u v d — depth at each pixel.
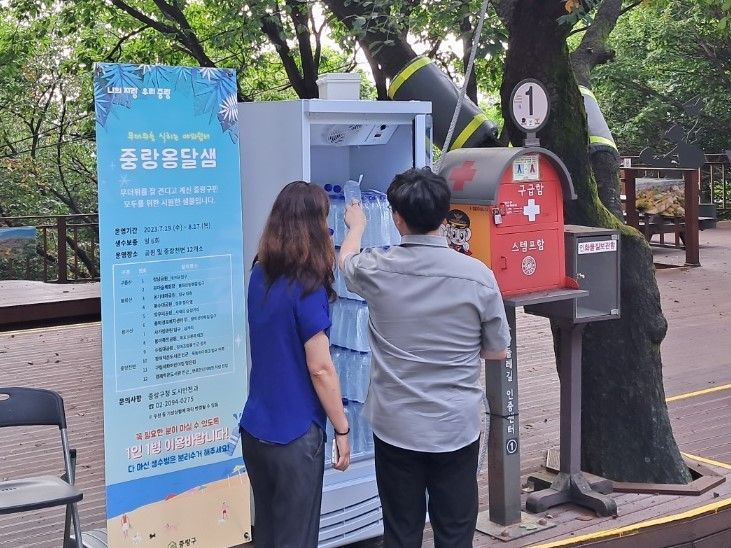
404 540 3.03
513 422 3.99
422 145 3.91
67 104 16.34
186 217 3.43
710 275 11.85
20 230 12.73
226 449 3.60
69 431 6.09
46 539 4.22
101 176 3.20
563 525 4.03
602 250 4.03
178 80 3.36
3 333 9.41
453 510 3.00
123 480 3.35
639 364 4.54
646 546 4.02
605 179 4.84
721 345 8.26
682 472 4.59
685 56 18.86
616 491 4.47
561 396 4.23
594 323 4.56
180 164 3.39
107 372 3.28
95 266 16.16
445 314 2.89
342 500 3.82
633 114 19.94
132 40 12.90
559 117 4.41
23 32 13.92
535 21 4.28
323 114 3.62
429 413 2.92
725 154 17.64
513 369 3.97
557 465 4.67
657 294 4.59
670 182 12.98
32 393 3.46
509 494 4.00
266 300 2.99
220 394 3.57
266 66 11.96
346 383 3.98
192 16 12.20
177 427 3.47
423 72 4.54
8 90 15.52
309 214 3.00
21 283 9.02
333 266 3.04
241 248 3.59
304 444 2.98
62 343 8.92
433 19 6.29
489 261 3.68
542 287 3.85
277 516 3.03
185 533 3.51
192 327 3.47
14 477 5.19
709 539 4.21
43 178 16.48
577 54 5.22
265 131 3.71
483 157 3.72
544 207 3.82
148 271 3.35
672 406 6.32
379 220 3.95
